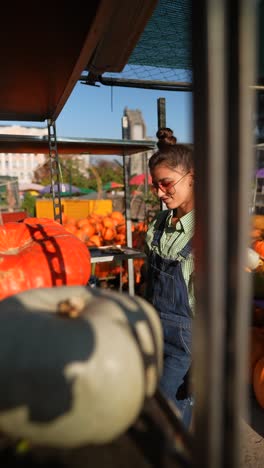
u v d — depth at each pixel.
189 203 1.74
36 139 3.59
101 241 5.98
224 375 0.42
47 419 0.59
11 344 0.62
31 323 0.65
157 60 3.08
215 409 0.42
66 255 1.30
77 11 1.21
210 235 0.40
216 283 0.41
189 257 1.65
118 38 1.83
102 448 0.63
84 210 9.23
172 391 1.67
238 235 0.40
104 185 19.69
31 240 1.38
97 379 0.59
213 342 0.41
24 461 0.60
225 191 0.40
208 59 0.38
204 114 0.40
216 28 0.38
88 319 0.68
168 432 0.67
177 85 3.32
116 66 2.21
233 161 0.40
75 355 0.60
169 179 1.67
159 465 0.59
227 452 0.43
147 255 1.95
